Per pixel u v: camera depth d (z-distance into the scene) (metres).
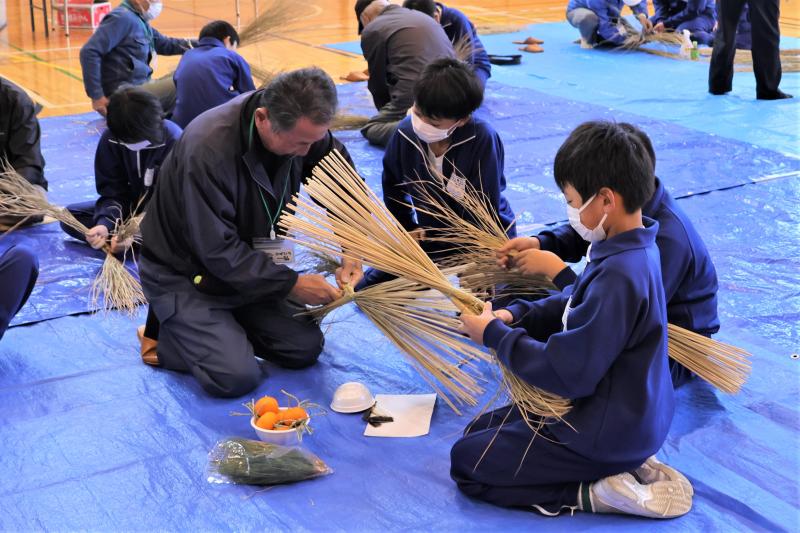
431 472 2.39
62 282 3.62
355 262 2.84
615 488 2.16
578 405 2.13
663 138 5.42
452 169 3.17
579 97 6.57
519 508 2.25
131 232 3.68
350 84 7.12
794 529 2.13
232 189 2.76
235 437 2.47
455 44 6.39
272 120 2.54
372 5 5.86
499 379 2.84
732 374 2.53
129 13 6.00
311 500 2.29
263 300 2.91
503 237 2.94
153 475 2.39
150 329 2.99
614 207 2.03
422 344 2.90
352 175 2.76
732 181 4.65
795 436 2.52
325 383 2.87
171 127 3.72
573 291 2.18
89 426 2.62
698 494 2.28
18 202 3.94
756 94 6.54
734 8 6.34
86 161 5.24
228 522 2.20
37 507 2.26
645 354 2.06
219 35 5.26
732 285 3.49
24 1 11.14
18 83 7.29
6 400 2.76
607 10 8.35
